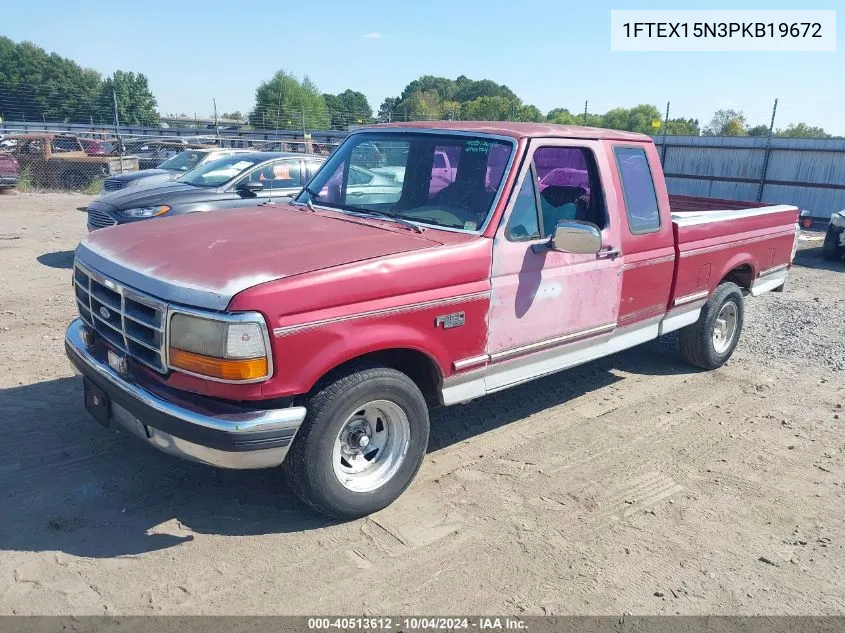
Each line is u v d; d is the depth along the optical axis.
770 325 8.40
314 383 3.44
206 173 10.03
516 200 4.22
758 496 4.34
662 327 5.68
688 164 22.34
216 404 3.34
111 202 9.27
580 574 3.49
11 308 7.49
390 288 3.60
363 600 3.21
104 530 3.61
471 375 4.16
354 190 4.80
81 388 5.32
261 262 3.45
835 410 5.78
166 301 3.30
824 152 19.39
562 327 4.62
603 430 5.21
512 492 4.24
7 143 21.05
